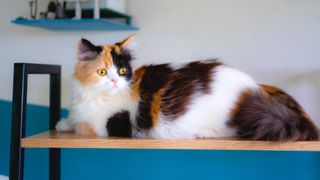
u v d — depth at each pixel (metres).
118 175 1.44
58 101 1.25
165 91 1.01
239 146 0.91
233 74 1.04
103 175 1.45
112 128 1.01
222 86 1.01
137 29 1.39
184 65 1.09
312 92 1.29
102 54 1.01
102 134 1.03
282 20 1.30
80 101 1.06
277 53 1.31
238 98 1.00
